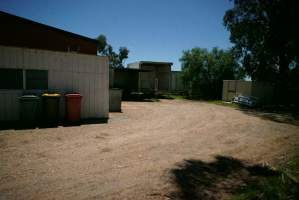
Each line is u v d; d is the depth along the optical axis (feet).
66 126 29.73
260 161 19.54
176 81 113.80
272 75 73.36
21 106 28.89
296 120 43.78
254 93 70.95
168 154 20.24
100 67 36.68
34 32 47.06
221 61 98.89
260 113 53.21
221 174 16.43
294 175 16.69
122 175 15.34
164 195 12.93
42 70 31.96
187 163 18.17
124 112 46.24
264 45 70.90
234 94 77.97
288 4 59.47
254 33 71.82
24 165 16.31
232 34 77.71
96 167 16.53
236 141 26.04
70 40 51.96
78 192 12.83
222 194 13.47
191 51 100.22
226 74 98.37
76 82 34.81
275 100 73.82
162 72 111.55
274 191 14.03
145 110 50.96
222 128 33.12
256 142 25.91
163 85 111.45
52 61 32.60
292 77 72.28
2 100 29.68
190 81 102.27
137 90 92.07
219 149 22.57
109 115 41.22
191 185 14.38
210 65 98.89
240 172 16.99
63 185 13.56
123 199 12.32
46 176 14.69
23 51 30.45
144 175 15.48
